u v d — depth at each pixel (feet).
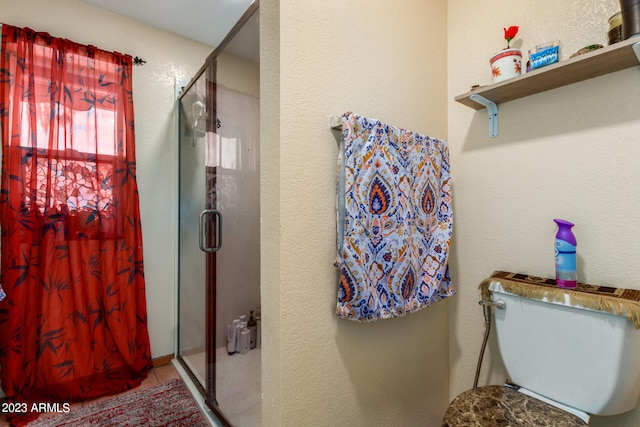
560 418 2.67
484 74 3.98
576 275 3.10
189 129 6.53
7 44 5.12
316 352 2.81
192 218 6.35
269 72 2.73
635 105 2.85
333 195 2.96
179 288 7.03
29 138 5.23
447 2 4.42
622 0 2.59
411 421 3.79
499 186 3.82
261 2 2.87
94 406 5.22
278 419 2.58
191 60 7.38
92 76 5.88
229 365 4.63
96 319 5.74
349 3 3.17
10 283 4.96
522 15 3.62
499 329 3.36
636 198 2.83
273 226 2.66
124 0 6.02
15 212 5.04
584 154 3.15
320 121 2.87
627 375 2.55
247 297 4.37
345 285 2.73
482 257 3.99
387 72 3.54
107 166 6.00
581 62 2.77
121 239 6.11
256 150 4.32
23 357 5.04
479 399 2.99
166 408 5.16
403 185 3.19
